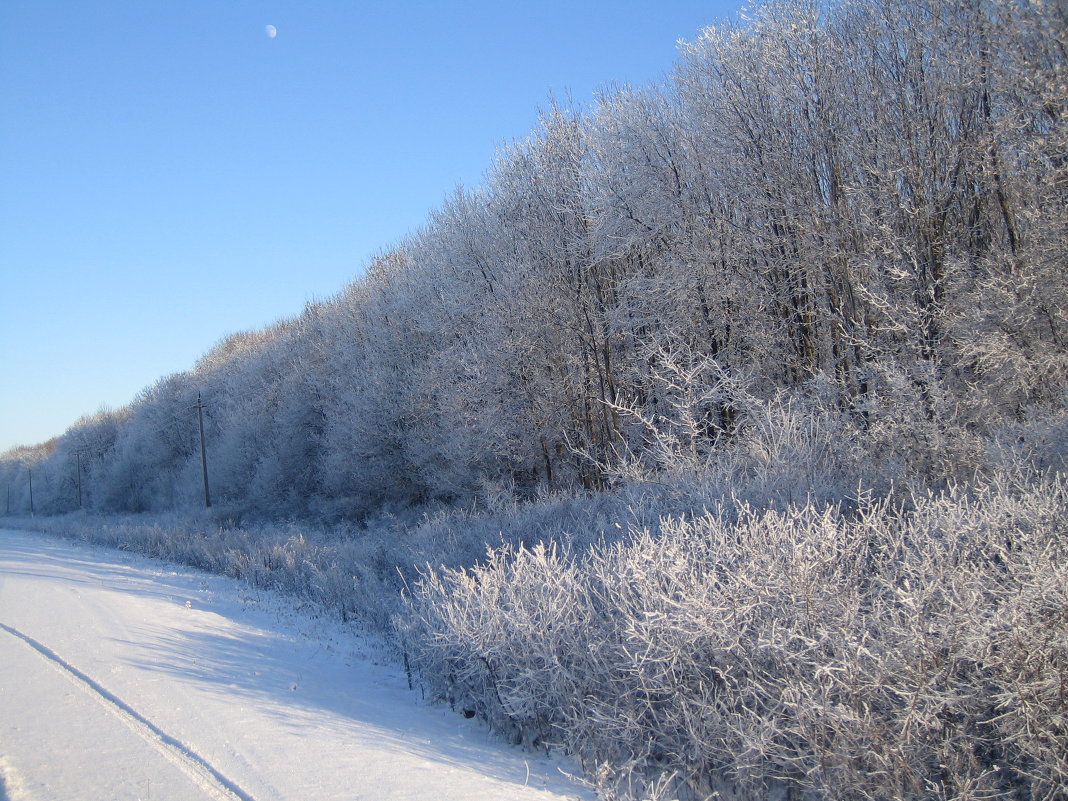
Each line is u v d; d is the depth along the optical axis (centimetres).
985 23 1104
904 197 1225
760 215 1463
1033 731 403
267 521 3055
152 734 474
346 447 2636
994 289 995
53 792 377
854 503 744
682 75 1644
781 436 903
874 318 1253
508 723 552
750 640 464
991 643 412
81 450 6241
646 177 1622
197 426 4647
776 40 1419
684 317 1532
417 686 707
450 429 2047
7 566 1611
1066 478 614
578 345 1884
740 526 575
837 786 411
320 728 512
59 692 567
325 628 965
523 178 2005
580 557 801
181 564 1802
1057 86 982
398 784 409
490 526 1135
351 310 3034
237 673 682
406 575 1076
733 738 443
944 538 506
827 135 1360
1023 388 932
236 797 380
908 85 1270
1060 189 995
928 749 421
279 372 3672
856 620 451
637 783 458
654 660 463
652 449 1238
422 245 2580
